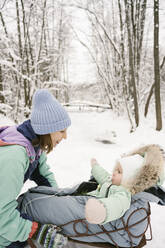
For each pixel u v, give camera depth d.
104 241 1.24
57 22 10.62
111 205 1.07
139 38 9.39
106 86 9.57
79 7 8.04
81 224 1.23
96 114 10.64
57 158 4.31
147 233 1.84
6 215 0.98
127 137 6.72
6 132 1.14
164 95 11.52
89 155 4.59
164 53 10.56
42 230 1.09
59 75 14.58
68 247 1.34
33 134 1.12
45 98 1.07
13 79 9.08
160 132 6.78
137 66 9.05
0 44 6.38
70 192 1.44
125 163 1.27
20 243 1.16
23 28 8.38
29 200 1.31
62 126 1.09
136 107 7.54
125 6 7.38
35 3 7.95
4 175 0.95
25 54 8.66
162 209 2.27
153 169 1.16
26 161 1.08
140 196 1.20
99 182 1.56
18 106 8.13
